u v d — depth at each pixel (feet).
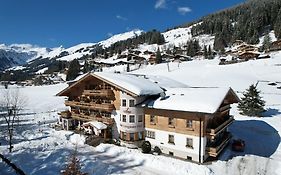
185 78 317.42
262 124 166.91
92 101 164.76
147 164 118.42
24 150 134.82
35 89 339.77
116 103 148.56
